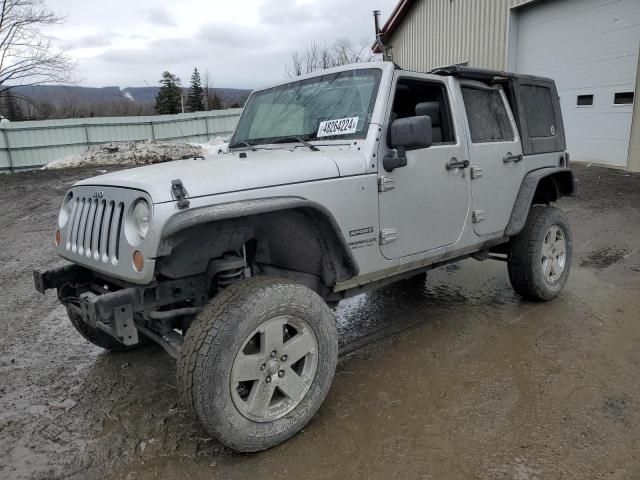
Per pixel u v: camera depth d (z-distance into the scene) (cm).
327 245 293
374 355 374
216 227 266
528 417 284
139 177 255
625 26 1005
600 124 1091
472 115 397
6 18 2919
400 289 526
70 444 278
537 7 1216
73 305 314
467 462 249
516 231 422
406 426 281
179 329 309
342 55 2823
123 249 246
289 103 381
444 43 1593
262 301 249
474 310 455
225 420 243
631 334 387
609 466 242
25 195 1358
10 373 366
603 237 664
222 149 412
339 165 296
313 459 256
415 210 343
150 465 257
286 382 265
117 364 377
